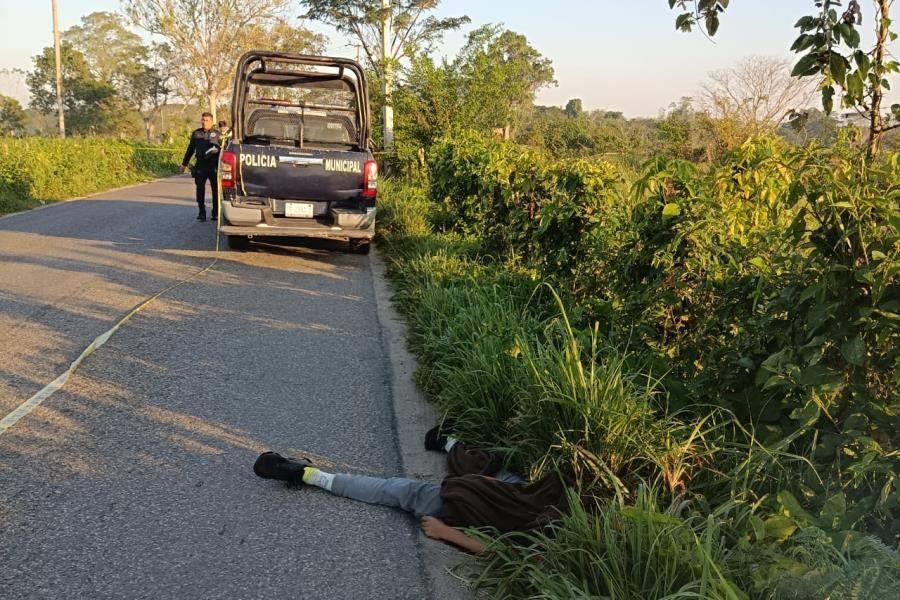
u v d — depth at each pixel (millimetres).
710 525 2709
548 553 3023
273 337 6719
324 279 9461
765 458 3375
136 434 4543
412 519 3695
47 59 78000
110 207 17516
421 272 8578
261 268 10000
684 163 4738
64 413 4812
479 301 6301
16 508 3629
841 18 3316
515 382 4477
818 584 2439
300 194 10172
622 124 30469
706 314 4590
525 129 31453
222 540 3428
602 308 5375
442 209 11727
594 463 3574
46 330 6660
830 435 3312
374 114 22203
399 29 26812
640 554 2797
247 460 4262
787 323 3576
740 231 4754
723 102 16188
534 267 7242
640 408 3832
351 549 3404
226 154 9906
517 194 7609
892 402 3336
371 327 7203
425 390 5422
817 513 3256
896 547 2955
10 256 10227
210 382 5488
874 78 3504
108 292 8219
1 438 4406
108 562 3217
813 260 3385
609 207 6297
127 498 3773
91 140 29562
